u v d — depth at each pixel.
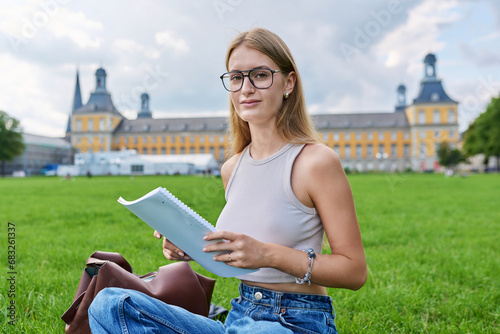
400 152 85.88
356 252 1.38
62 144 88.56
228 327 1.47
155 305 1.26
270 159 1.51
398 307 3.12
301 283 1.37
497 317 2.91
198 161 58.97
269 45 1.47
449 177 40.25
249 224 1.50
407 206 11.05
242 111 1.52
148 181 27.62
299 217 1.45
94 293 1.66
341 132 87.31
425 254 4.95
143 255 4.68
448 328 2.66
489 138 54.12
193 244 1.33
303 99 1.56
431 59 84.56
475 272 4.04
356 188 20.69
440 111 83.44
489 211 9.93
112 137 82.31
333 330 1.47
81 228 6.79
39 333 2.44
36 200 12.70
